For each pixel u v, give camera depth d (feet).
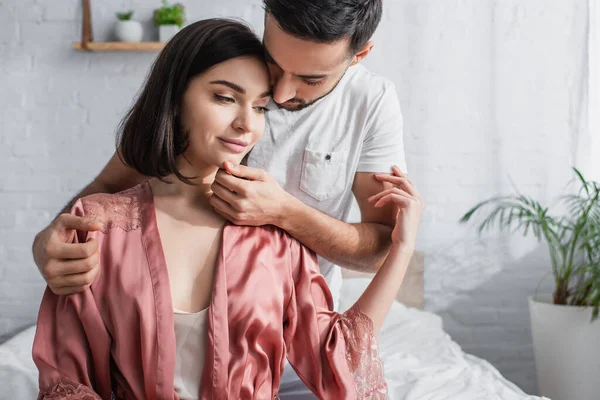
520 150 11.10
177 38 3.85
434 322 10.14
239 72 3.76
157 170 3.95
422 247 11.27
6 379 7.07
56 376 3.62
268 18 3.65
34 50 11.17
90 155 11.25
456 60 11.05
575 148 10.96
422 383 7.19
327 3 3.49
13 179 11.25
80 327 3.70
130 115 4.14
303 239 4.26
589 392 9.87
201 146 3.88
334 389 4.01
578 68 10.91
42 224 11.28
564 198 11.03
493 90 11.05
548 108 11.03
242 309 3.77
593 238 10.03
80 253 3.57
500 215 11.14
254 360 3.80
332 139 4.85
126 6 11.10
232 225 4.03
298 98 4.01
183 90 3.84
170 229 3.93
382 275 4.23
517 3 10.94
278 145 4.84
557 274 10.27
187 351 3.69
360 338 4.08
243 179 3.97
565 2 10.91
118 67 11.18
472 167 11.16
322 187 4.92
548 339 10.05
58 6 11.12
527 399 7.19
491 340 11.28
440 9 11.00
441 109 11.10
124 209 3.92
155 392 3.61
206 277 3.87
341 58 3.74
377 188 4.89
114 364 3.77
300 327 4.06
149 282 3.70
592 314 9.63
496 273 11.23
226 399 3.67
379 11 3.84
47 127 11.23
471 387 7.14
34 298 11.34
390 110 4.90
